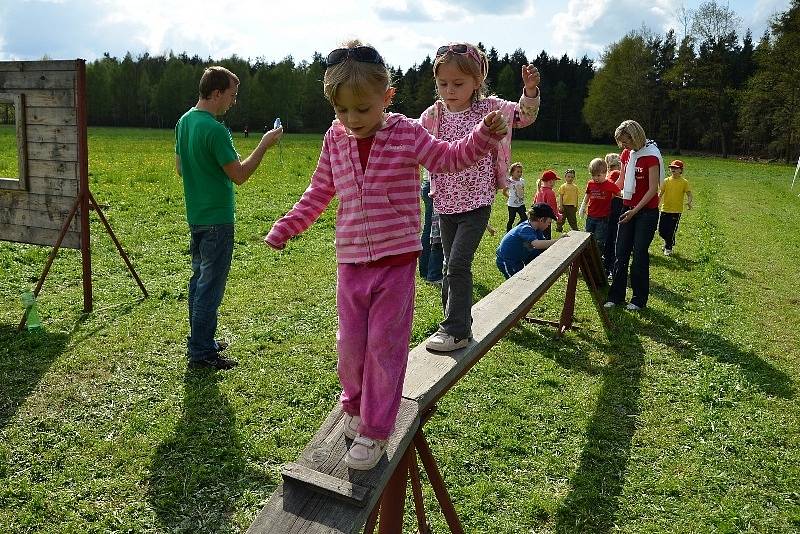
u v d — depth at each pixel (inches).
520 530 144.7
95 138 1968.5
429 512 148.6
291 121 3540.8
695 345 265.4
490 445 178.7
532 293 190.1
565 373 232.8
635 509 153.9
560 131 3732.8
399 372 99.7
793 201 908.6
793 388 225.5
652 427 194.2
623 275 312.8
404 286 99.5
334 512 93.2
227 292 301.0
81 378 202.8
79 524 137.2
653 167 294.5
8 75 261.7
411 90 3454.7
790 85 2261.3
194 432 174.4
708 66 2815.0
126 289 296.2
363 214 98.4
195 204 204.7
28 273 311.4
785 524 150.0
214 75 200.8
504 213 605.3
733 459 176.9
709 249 462.0
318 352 232.4
